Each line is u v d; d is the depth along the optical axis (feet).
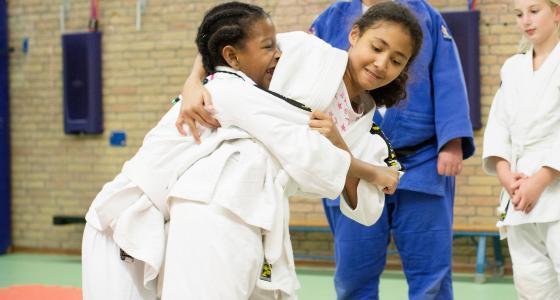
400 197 8.72
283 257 5.47
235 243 5.14
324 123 5.45
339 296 9.10
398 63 5.78
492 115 8.69
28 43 23.35
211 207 5.20
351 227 8.70
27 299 14.20
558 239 7.73
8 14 23.54
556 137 7.97
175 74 21.81
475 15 18.79
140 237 5.51
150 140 5.91
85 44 22.27
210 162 5.35
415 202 8.68
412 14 5.82
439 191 8.63
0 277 17.69
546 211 7.75
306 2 20.38
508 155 8.39
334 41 8.84
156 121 21.98
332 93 5.63
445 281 8.77
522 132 8.18
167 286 5.18
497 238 17.92
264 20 5.72
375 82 5.79
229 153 5.35
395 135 8.64
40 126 23.31
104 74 22.52
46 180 23.25
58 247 23.08
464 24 18.81
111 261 5.73
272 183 5.37
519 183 7.97
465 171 19.19
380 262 8.83
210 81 5.81
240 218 5.22
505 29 18.89
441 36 8.75
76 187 22.90
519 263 8.17
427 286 8.73
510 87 8.44
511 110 8.35
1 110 23.24
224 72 5.81
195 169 5.37
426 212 8.67
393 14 5.73
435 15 8.80
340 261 8.84
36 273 18.40
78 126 22.45
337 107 5.84
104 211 5.69
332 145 5.39
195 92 5.68
